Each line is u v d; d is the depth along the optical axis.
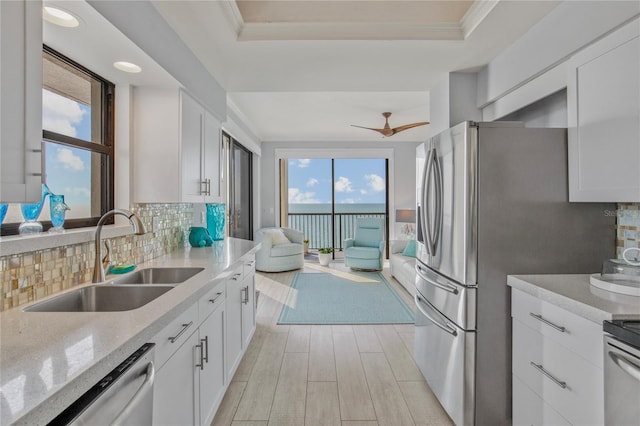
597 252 1.75
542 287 1.45
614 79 1.40
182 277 1.94
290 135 6.43
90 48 1.55
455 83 2.62
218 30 1.98
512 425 1.69
